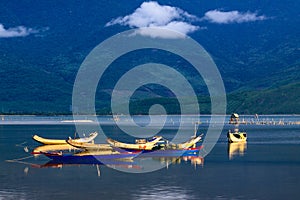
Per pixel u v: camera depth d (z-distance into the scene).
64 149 115.75
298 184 68.31
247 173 77.06
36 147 121.12
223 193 62.84
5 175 75.69
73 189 65.38
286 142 131.00
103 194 62.50
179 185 67.56
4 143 132.25
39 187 66.62
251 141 134.62
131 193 62.94
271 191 64.00
